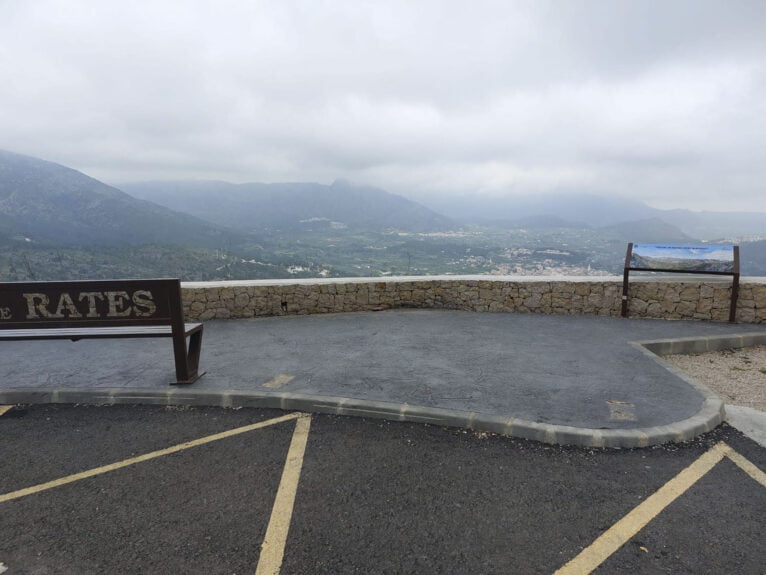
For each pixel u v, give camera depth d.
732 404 3.72
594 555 1.95
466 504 2.31
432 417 3.24
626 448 2.88
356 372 4.13
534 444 2.94
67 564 1.91
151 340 5.31
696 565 1.89
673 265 6.20
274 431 3.15
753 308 6.03
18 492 2.44
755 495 2.39
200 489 2.46
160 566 1.89
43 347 5.00
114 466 2.70
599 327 5.86
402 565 1.89
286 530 2.12
